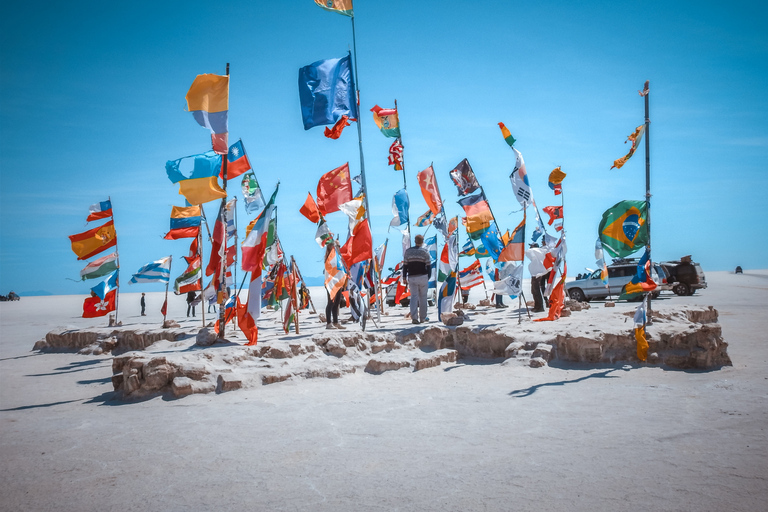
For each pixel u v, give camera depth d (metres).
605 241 8.96
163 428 5.95
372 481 4.16
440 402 6.78
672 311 12.36
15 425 6.39
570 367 8.55
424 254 11.69
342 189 11.43
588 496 3.69
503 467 4.34
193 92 9.80
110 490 4.16
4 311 43.94
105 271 15.22
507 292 10.97
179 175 9.72
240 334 11.83
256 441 5.33
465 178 11.83
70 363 11.73
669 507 3.47
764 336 11.72
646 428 5.22
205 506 3.79
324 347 9.55
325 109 11.26
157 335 12.43
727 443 4.68
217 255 11.10
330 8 11.50
